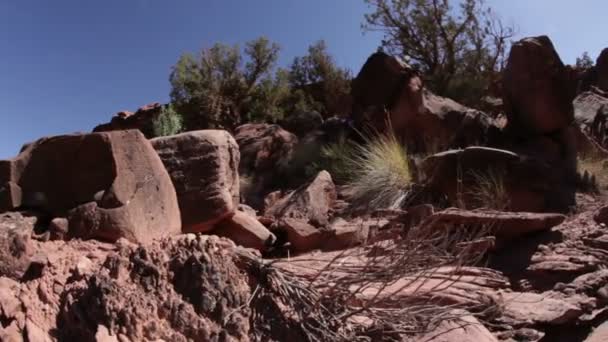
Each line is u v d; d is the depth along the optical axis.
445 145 9.36
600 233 5.35
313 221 6.59
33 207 4.02
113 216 3.75
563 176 7.69
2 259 3.17
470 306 3.75
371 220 6.65
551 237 5.30
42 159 4.14
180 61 15.44
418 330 3.12
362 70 10.98
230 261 3.16
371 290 3.79
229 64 15.99
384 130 10.18
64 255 3.25
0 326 2.58
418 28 15.20
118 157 4.00
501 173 6.93
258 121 15.55
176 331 2.72
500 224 5.20
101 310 2.63
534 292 4.37
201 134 5.17
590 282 4.27
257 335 2.87
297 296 3.08
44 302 2.80
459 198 7.03
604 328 3.75
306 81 18.53
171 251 3.13
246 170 11.25
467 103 13.43
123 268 2.92
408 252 3.36
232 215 5.52
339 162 9.58
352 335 3.01
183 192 4.99
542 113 8.66
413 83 10.12
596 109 10.88
